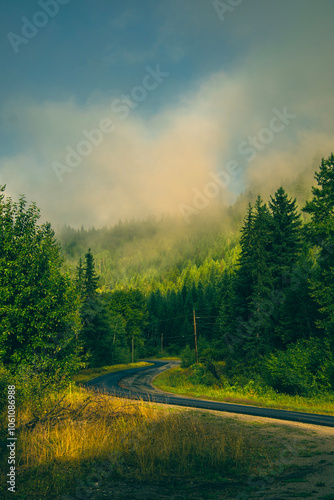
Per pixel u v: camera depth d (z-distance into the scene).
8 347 13.62
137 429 9.71
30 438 8.13
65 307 15.12
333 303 25.75
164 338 105.38
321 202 27.64
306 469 7.41
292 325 31.31
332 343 25.98
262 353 31.83
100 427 9.67
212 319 85.25
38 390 11.70
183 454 8.02
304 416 14.91
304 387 24.22
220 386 32.47
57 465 6.91
